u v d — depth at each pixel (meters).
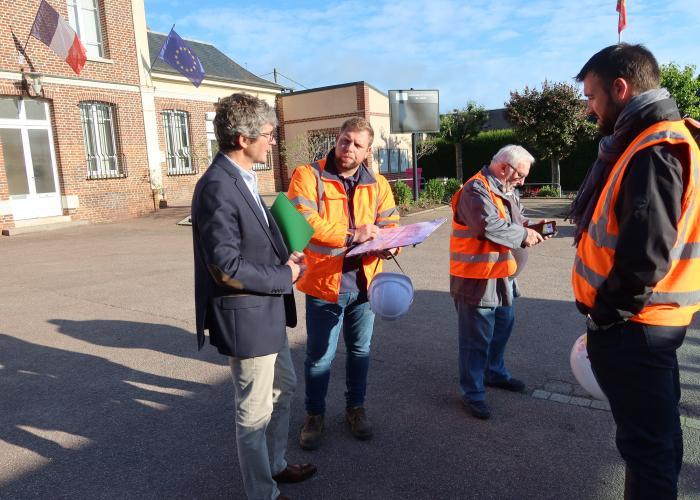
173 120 18.55
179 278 7.92
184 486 2.89
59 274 8.33
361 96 20.12
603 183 2.14
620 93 2.02
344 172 3.21
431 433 3.37
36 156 14.04
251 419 2.40
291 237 2.57
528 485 2.82
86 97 14.90
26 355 4.85
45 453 3.23
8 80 13.19
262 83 21.62
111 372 4.44
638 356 1.97
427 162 26.02
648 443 2.00
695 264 1.97
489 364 3.94
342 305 3.15
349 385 3.37
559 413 3.58
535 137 19.73
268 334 2.36
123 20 15.82
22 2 13.37
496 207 3.29
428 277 7.63
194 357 4.76
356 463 3.06
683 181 1.85
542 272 7.74
